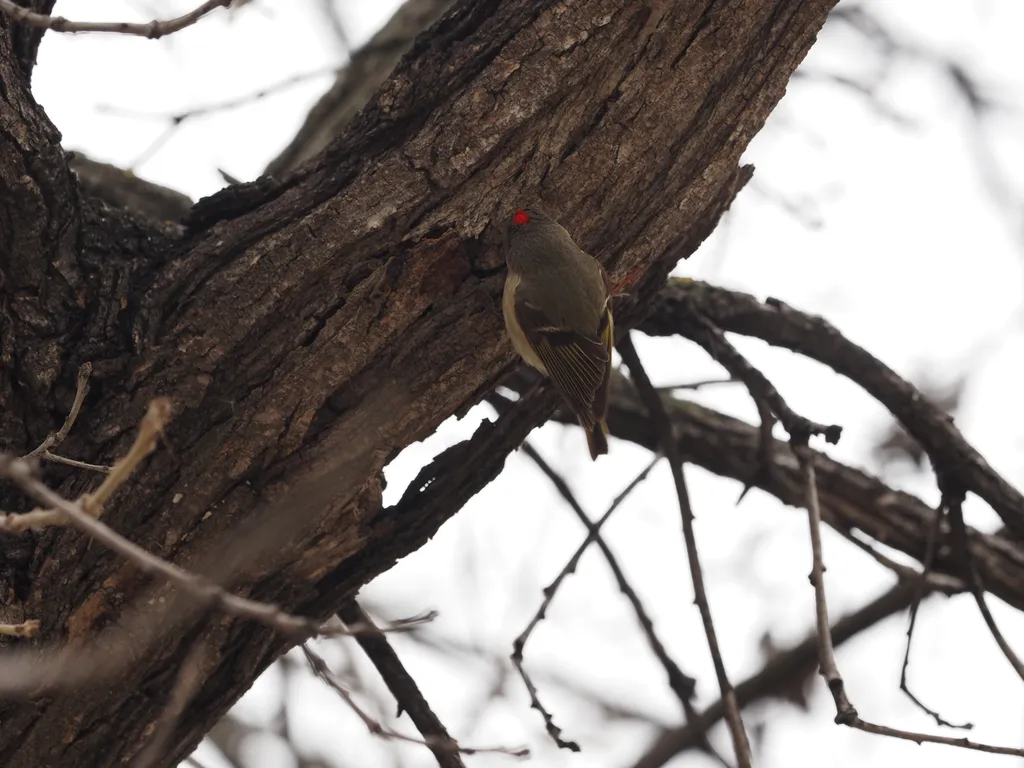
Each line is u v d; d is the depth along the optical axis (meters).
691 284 11.85
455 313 7.82
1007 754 7.55
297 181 8.16
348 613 9.55
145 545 7.38
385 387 7.68
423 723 9.38
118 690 7.36
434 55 8.13
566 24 7.94
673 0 7.94
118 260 8.07
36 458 6.41
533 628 9.67
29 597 7.28
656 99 8.05
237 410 7.54
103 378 7.66
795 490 11.89
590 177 8.07
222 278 7.75
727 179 8.75
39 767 7.36
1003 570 12.28
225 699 7.76
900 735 7.83
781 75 8.41
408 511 8.24
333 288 7.71
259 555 7.46
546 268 8.03
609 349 9.30
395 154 7.93
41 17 5.95
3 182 7.34
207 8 6.03
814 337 11.63
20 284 7.67
